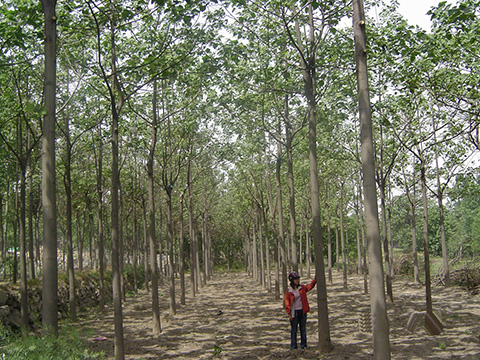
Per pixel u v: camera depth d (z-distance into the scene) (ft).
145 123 53.52
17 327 40.63
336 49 37.76
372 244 19.75
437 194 65.82
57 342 16.76
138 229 125.18
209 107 48.03
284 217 101.40
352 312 50.62
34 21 28.43
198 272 96.37
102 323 50.11
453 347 30.48
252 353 32.42
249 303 64.64
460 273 68.23
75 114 50.42
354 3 21.74
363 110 20.90
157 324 42.86
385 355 18.94
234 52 35.81
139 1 30.45
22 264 38.09
